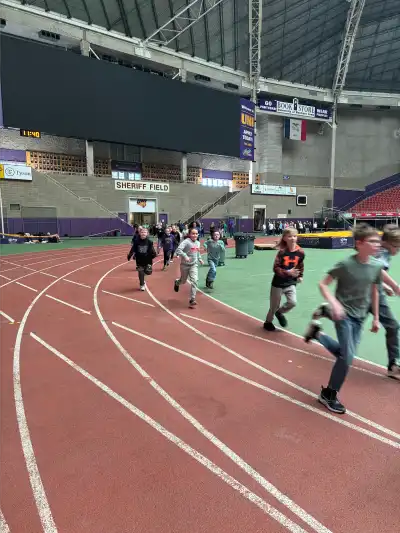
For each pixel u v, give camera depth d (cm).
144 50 3000
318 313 360
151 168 3550
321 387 406
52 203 2703
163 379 433
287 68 3725
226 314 720
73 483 265
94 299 857
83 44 2723
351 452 296
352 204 4316
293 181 4162
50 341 567
